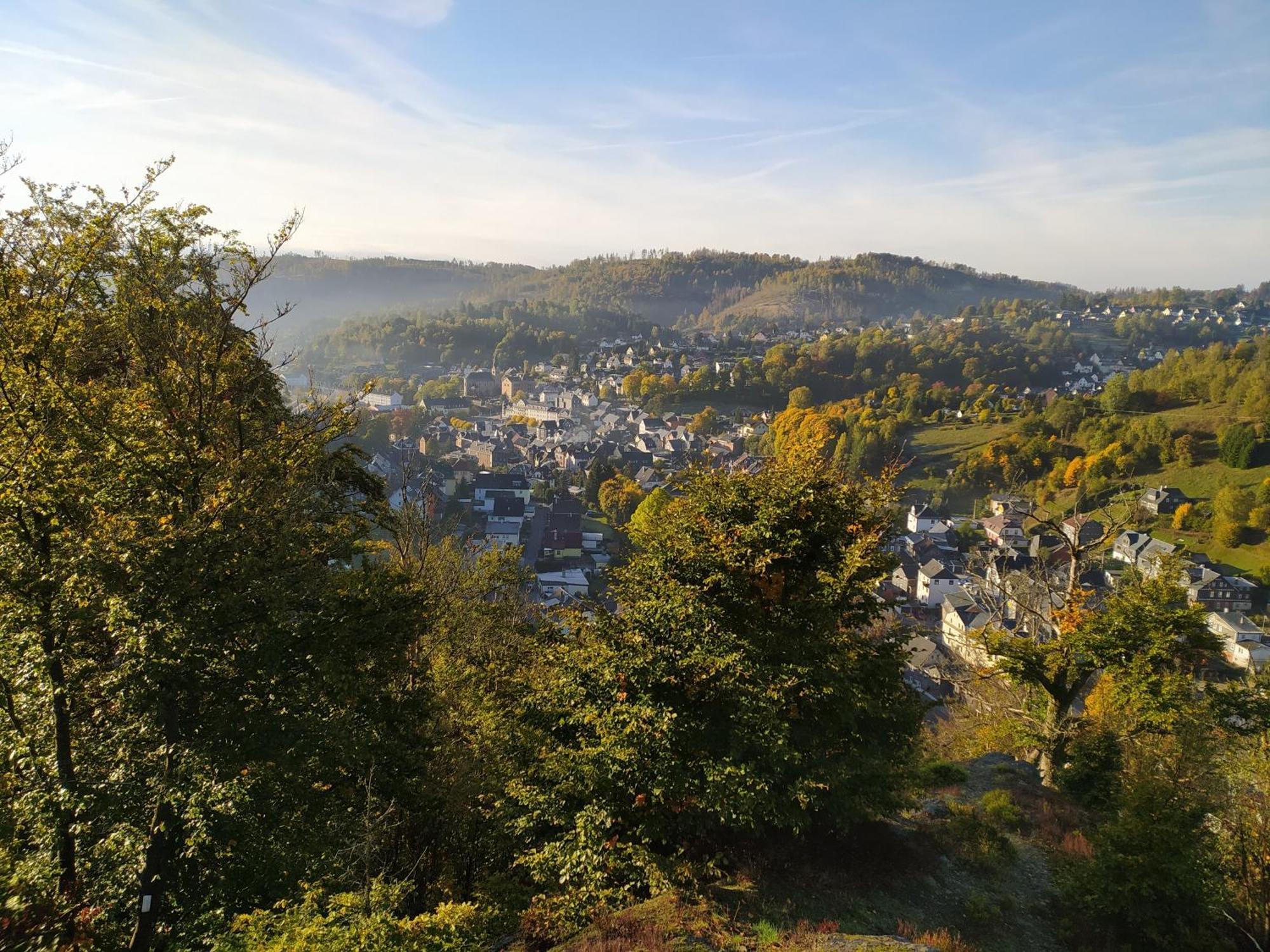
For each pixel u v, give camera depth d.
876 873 13.75
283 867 11.78
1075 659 22.73
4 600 10.30
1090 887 13.62
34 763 10.16
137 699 10.67
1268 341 120.44
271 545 12.46
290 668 12.57
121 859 11.20
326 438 13.80
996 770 22.59
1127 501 25.06
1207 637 20.97
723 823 13.12
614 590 16.36
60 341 11.42
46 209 11.64
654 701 13.90
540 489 109.12
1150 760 14.92
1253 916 13.73
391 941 9.60
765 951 10.97
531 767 14.67
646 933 11.27
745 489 15.87
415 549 21.59
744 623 14.48
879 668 15.05
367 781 13.47
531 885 14.53
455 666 18.03
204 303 12.90
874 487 15.83
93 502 11.14
